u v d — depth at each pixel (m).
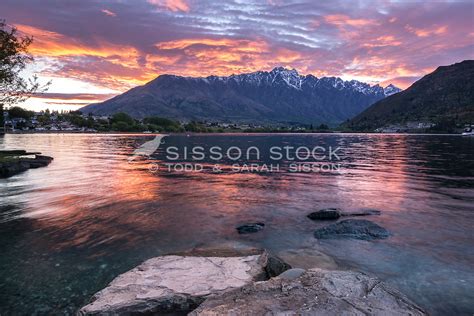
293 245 12.67
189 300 7.42
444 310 8.14
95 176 31.36
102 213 17.39
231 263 9.47
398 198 21.00
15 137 148.12
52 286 9.35
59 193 22.77
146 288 7.88
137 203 19.80
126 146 87.50
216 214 17.34
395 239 13.16
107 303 7.27
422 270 10.34
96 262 10.99
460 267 10.54
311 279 7.80
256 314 6.20
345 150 72.94
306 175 32.62
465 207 18.34
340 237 13.40
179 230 14.59
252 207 18.89
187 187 25.53
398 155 57.34
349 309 6.38
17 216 16.58
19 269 10.42
